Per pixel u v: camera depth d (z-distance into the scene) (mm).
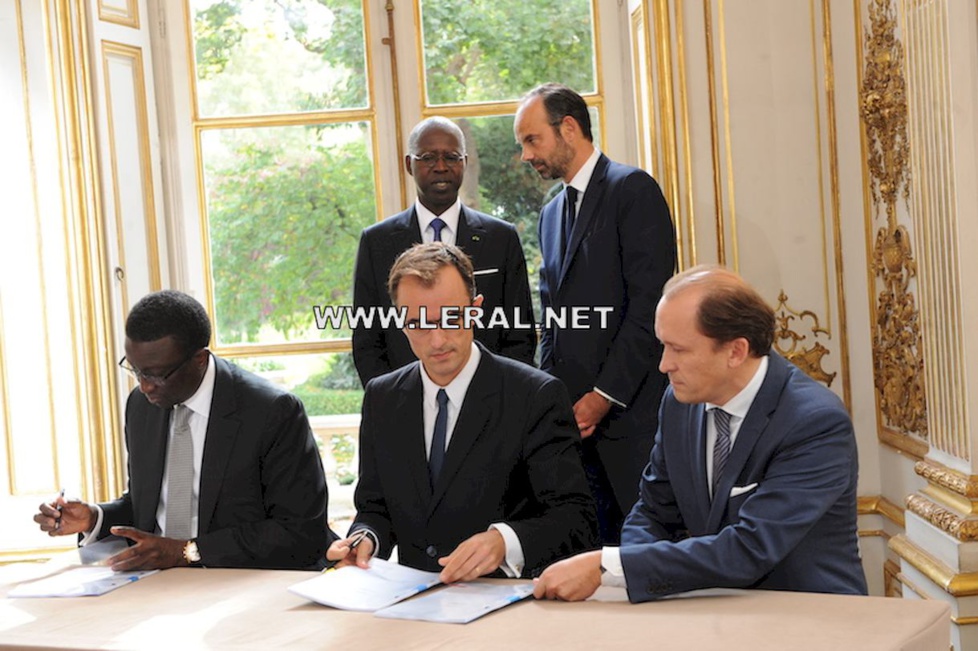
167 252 4844
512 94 4820
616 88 4781
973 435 3133
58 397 4543
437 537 2539
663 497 2469
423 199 3730
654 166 4262
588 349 3479
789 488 2139
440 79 4832
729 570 2064
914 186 3357
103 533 2768
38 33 4457
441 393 2570
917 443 3607
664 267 3434
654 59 4219
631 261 3430
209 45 4855
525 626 1934
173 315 2600
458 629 1934
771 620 1893
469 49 4816
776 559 2092
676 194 4156
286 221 4902
